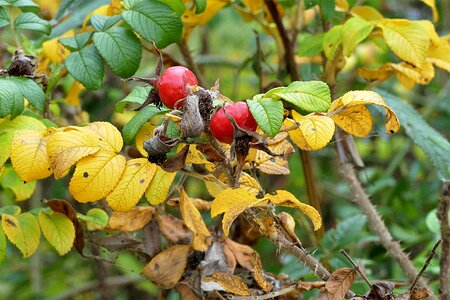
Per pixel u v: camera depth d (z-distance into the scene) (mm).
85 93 1077
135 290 1289
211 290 671
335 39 735
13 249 1094
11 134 633
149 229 705
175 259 682
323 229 849
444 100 1198
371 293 605
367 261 830
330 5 753
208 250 683
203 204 709
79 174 580
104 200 744
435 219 790
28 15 682
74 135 585
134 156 744
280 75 847
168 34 652
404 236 1014
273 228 597
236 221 748
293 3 831
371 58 1184
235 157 565
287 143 630
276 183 1067
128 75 653
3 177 735
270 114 542
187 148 569
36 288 1147
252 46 1328
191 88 550
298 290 619
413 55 710
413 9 1332
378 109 772
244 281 625
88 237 715
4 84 619
